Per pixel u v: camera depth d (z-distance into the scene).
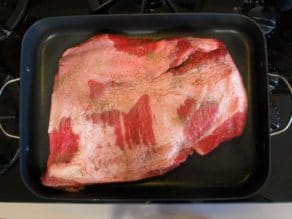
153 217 0.44
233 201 0.46
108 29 0.51
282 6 0.50
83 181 0.45
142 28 0.50
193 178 0.47
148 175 0.45
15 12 0.52
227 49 0.48
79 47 0.48
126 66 0.46
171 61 0.46
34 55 0.50
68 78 0.46
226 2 0.53
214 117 0.44
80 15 0.52
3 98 0.53
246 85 0.49
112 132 0.44
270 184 0.49
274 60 0.52
